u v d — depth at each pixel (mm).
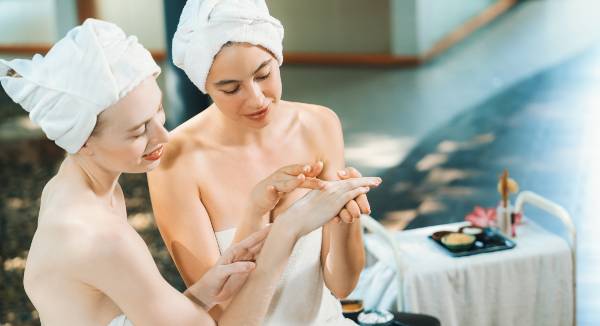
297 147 1818
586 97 7895
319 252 1807
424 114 8031
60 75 1284
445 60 10172
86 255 1340
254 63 1464
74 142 1314
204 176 1730
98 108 1278
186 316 1399
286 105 1840
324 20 10922
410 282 3227
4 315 4797
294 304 1791
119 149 1322
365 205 1467
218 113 1768
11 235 5926
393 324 2736
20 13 12719
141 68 1301
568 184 5895
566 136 6918
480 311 3330
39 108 1300
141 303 1369
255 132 1769
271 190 1517
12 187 6969
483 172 6316
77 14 12289
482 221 3639
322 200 1467
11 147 7824
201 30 1451
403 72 9961
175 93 6609
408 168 6547
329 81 9922
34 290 1396
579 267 4625
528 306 3389
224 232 1735
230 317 1462
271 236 1474
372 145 7219
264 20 1466
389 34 10555
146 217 6004
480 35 10953
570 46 9805
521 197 3619
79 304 1380
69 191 1390
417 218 5578
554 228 5164
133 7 12086
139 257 1373
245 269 1460
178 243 1723
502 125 7402
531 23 11117
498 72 9234
